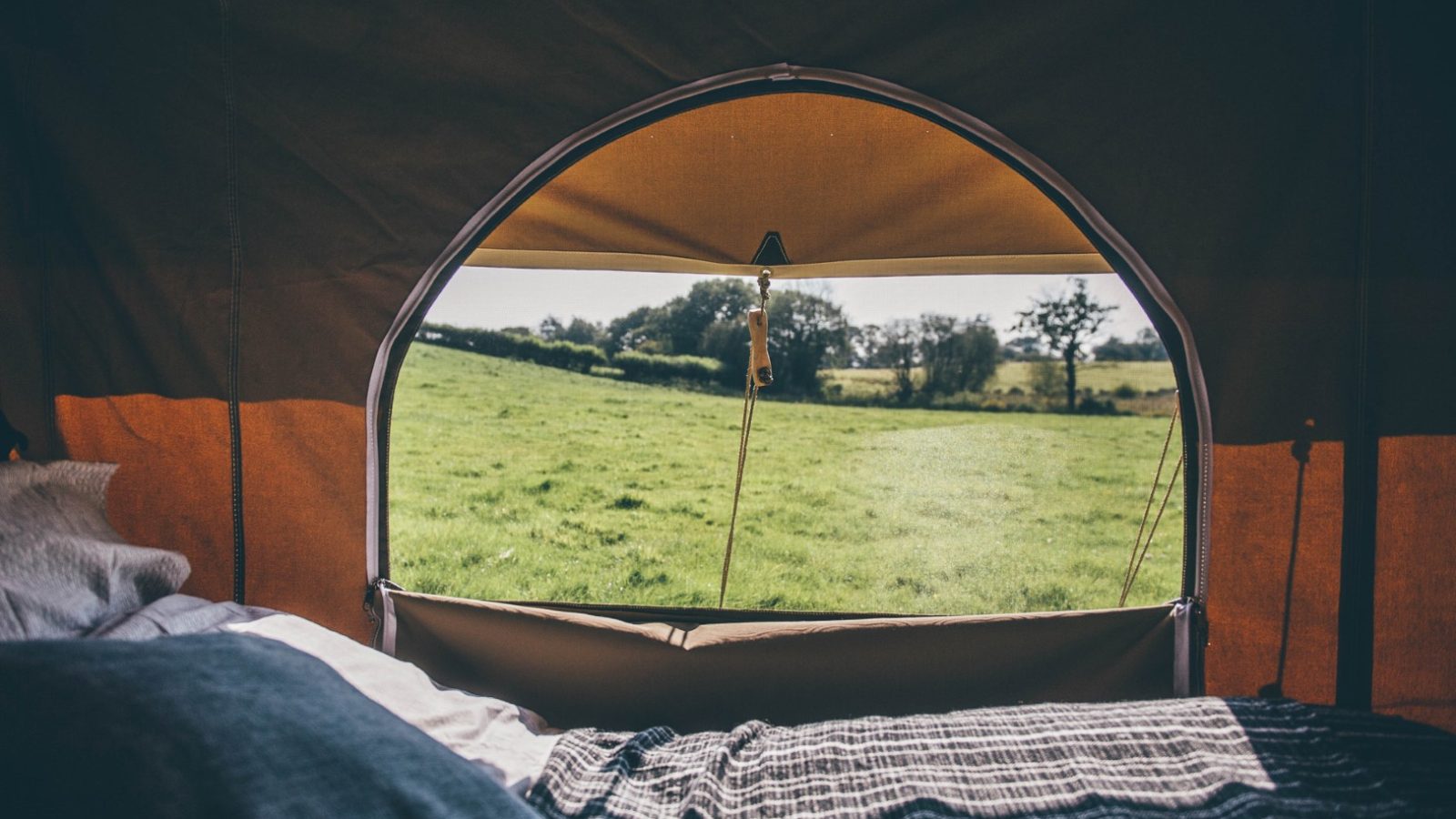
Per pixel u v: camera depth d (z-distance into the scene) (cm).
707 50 161
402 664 144
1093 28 156
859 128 210
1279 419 158
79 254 169
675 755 137
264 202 167
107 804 73
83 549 123
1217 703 142
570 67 163
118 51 165
